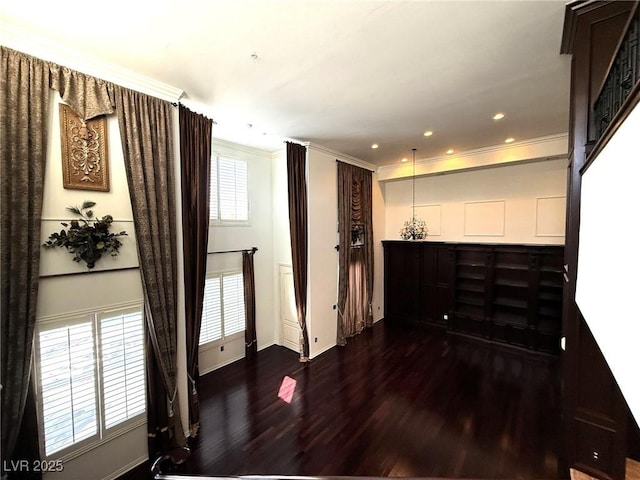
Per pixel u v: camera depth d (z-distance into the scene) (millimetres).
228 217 5285
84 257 2523
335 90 3291
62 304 2453
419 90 3309
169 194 3109
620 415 2299
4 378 2129
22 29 2170
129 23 2154
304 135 4926
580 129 2211
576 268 2357
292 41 2420
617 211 1148
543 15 2158
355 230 6719
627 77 1347
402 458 3057
